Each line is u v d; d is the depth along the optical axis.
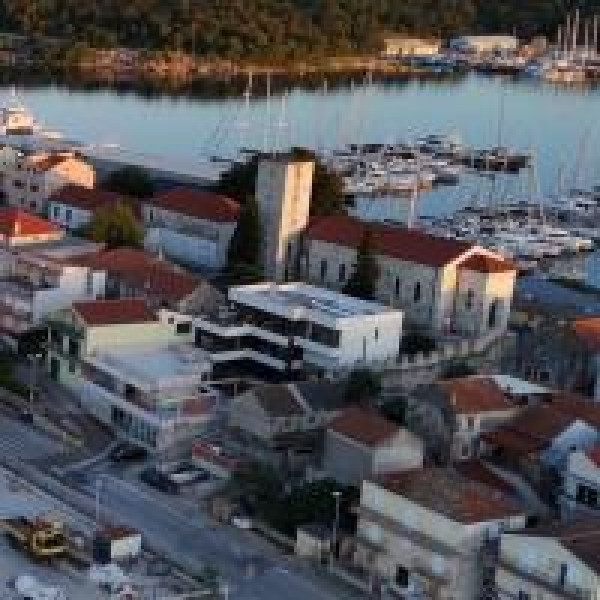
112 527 137.50
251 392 161.88
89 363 169.62
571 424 157.50
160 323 177.12
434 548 131.62
